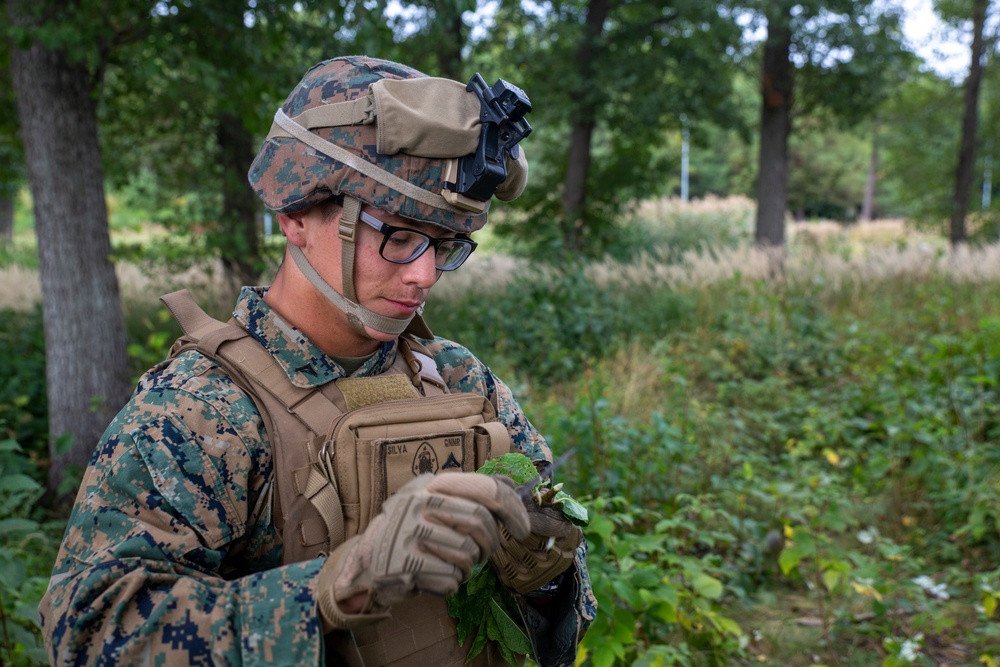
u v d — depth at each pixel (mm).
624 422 4293
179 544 1036
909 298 9641
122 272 10352
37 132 5137
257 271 8281
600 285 9500
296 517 1132
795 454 4531
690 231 18531
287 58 5934
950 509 4555
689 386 5836
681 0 10852
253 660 967
